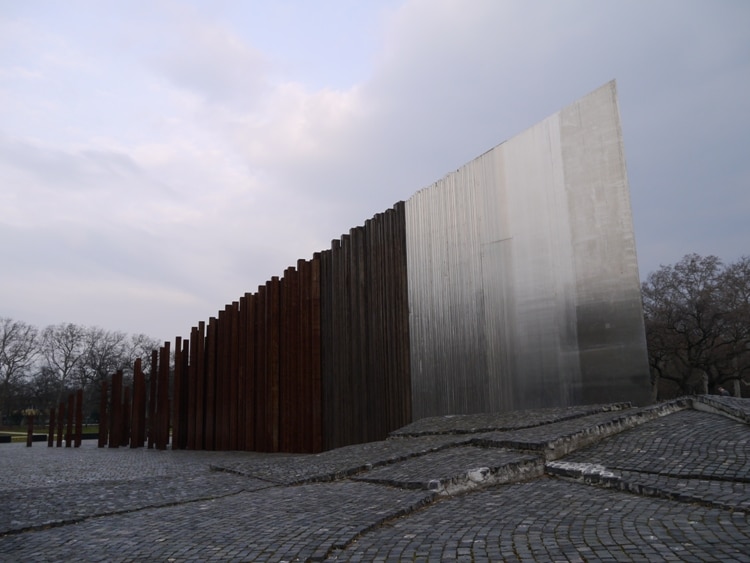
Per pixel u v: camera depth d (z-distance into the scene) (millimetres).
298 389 18312
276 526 6020
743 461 6582
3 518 7449
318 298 18172
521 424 10211
